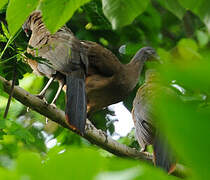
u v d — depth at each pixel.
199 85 1.95
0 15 11.09
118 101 13.77
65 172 2.12
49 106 10.00
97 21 15.48
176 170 9.32
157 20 17.16
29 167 2.20
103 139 10.87
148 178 2.08
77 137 14.11
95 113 15.56
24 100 9.83
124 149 11.15
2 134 10.12
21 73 9.56
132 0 5.95
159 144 10.05
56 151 12.86
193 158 1.93
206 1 5.86
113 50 17.09
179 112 1.93
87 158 2.15
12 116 13.50
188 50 13.25
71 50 10.98
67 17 5.93
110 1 5.97
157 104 1.96
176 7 6.61
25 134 10.37
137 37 17.06
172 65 2.00
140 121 12.46
